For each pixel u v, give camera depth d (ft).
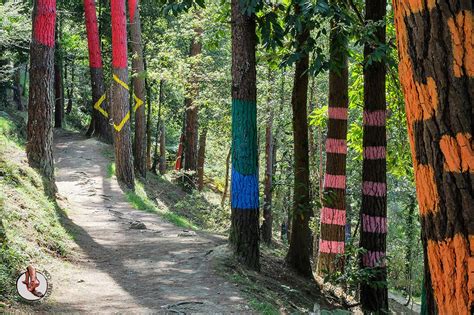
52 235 31.86
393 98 39.65
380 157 29.81
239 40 30.40
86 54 126.41
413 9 6.48
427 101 6.42
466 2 6.09
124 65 66.33
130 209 53.62
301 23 29.09
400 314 45.11
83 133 107.04
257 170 31.19
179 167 101.14
